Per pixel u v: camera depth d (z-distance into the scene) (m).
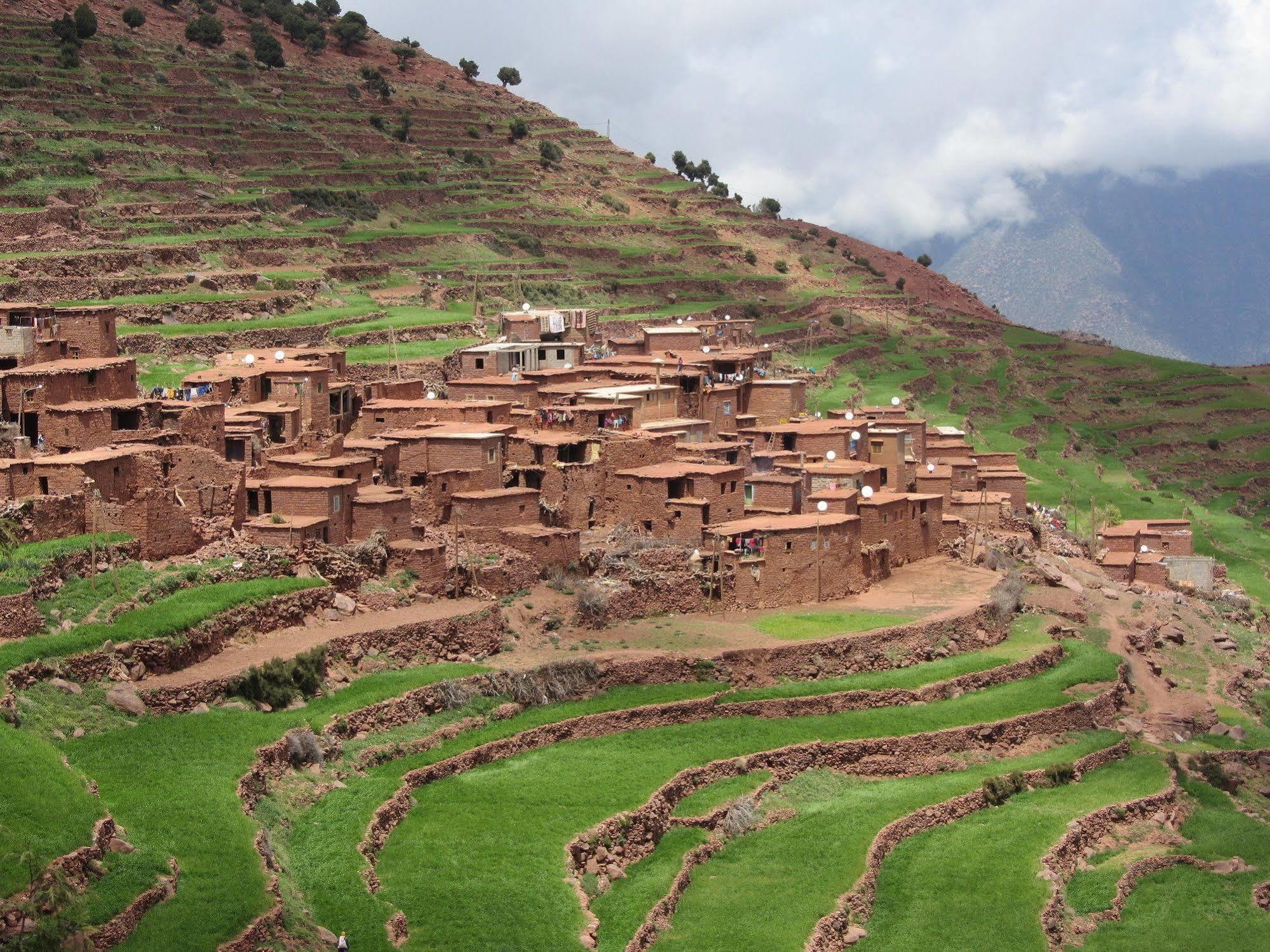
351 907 65.38
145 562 89.88
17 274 156.50
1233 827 97.25
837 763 93.19
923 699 100.50
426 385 136.75
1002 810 93.00
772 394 145.00
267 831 68.31
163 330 149.50
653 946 72.12
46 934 55.31
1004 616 113.44
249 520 97.12
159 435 102.38
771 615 106.25
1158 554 149.75
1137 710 111.00
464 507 105.88
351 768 78.75
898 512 120.62
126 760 70.69
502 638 95.62
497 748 85.31
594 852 76.81
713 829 83.62
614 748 88.50
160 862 61.28
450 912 67.69
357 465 105.25
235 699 79.38
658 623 102.88
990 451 198.50
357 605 93.25
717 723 93.12
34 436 102.44
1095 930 84.25
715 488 112.62
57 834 60.28
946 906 81.12
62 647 75.94
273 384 119.31
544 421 122.25
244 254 185.50
